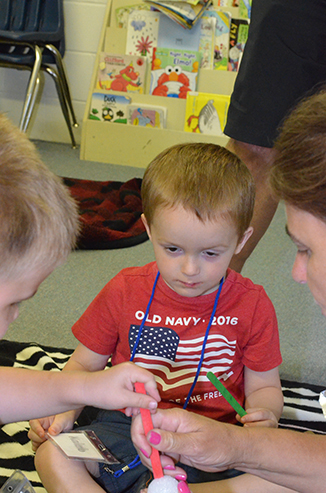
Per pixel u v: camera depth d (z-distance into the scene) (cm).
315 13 120
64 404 81
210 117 287
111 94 295
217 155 96
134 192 249
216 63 291
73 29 307
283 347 152
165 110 292
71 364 100
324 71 125
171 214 87
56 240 60
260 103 128
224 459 73
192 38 289
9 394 81
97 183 263
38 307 162
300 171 62
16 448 106
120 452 94
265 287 185
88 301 168
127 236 211
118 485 92
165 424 76
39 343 145
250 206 94
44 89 324
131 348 99
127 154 300
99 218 223
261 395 99
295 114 67
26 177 57
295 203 63
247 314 99
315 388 133
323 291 67
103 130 298
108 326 100
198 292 92
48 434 92
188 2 280
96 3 301
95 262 194
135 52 295
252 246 139
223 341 98
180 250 89
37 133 334
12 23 283
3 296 60
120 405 77
